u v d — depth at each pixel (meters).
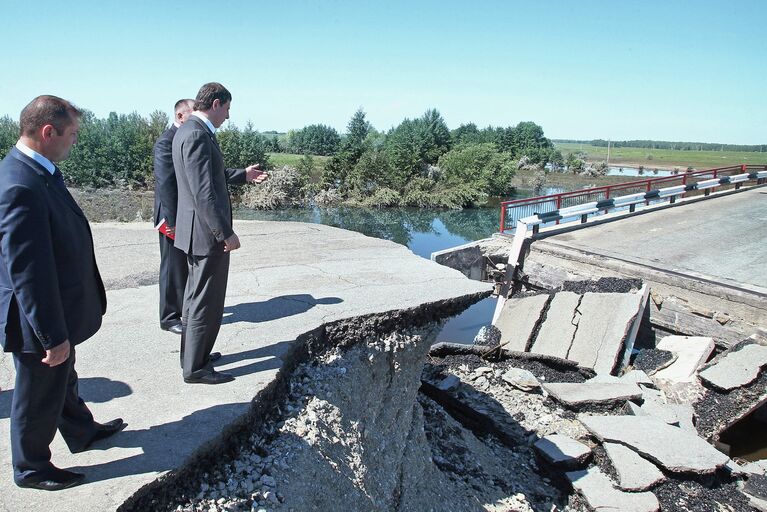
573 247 12.62
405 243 27.98
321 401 4.29
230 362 4.17
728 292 9.46
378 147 48.81
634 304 9.59
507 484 6.18
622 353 9.49
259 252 7.51
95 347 4.46
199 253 3.63
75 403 3.02
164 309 4.80
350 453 4.24
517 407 7.74
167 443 3.13
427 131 50.69
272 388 3.95
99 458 2.99
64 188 2.79
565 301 10.49
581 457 6.55
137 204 22.25
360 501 4.08
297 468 3.65
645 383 8.55
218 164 3.73
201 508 3.04
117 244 7.89
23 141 2.62
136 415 3.41
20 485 2.70
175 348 4.47
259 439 3.72
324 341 4.87
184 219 3.68
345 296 5.58
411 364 5.43
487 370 8.59
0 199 2.40
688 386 8.49
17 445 2.63
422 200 40.06
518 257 13.02
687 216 16.86
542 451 6.66
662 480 6.24
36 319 2.46
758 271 10.79
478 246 13.91
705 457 6.44
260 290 5.80
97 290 3.04
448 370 8.55
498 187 45.03
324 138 71.12
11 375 3.97
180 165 3.66
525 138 73.94
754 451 8.52
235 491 3.24
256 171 5.17
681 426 7.66
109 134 41.06
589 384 8.20
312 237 8.54
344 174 41.84
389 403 5.19
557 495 6.38
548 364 9.22
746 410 8.02
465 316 14.52
